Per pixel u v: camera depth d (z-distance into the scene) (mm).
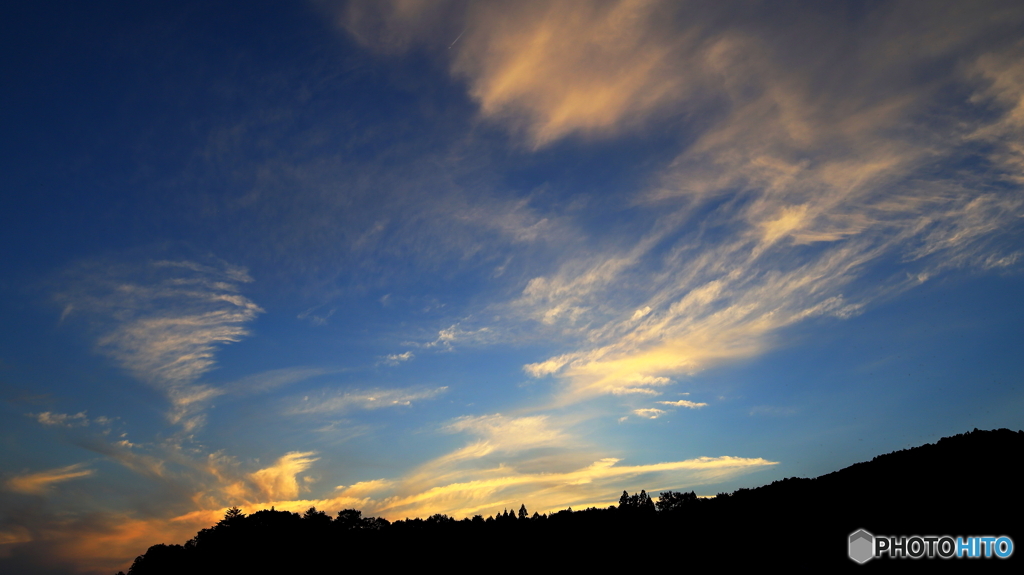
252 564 127625
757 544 91062
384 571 127125
